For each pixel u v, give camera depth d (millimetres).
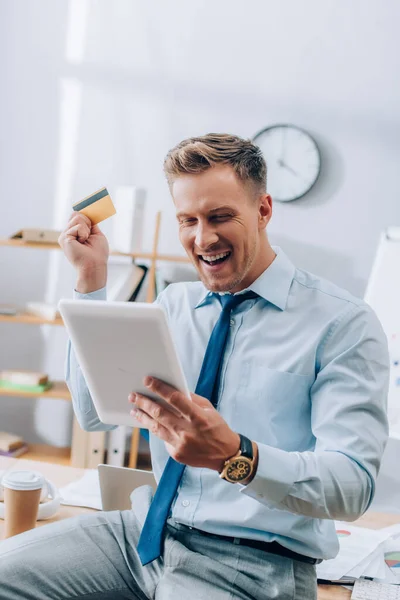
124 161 3971
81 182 3998
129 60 3936
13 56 3977
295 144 3840
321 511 1322
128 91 3943
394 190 3836
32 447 3977
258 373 1509
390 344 3389
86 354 1340
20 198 4027
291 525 1402
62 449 3984
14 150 4012
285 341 1519
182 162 1436
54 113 3984
